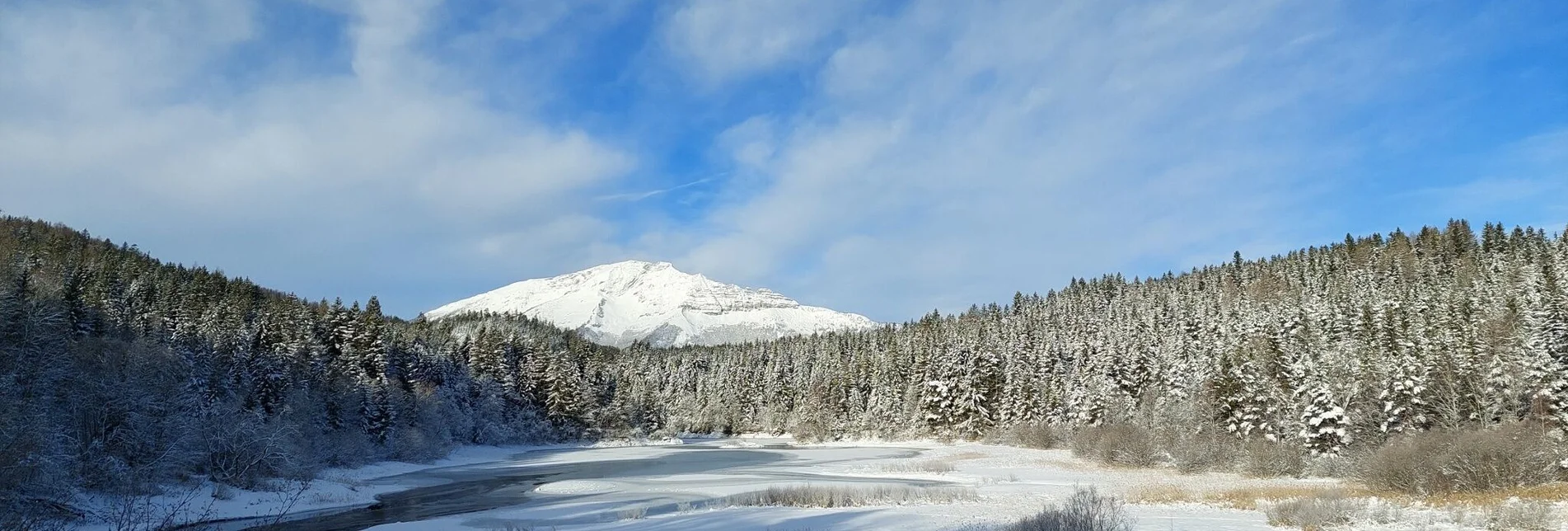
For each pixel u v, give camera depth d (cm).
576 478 5478
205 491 3647
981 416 9912
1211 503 2911
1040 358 10050
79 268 8125
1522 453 2800
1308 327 8094
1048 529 1900
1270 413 5609
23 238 9044
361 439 6444
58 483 2780
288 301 10506
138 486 3272
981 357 10281
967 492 3700
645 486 4656
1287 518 2250
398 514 3462
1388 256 13312
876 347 14650
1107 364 9081
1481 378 4784
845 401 12631
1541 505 2183
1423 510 2408
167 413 3988
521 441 10162
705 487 4575
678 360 19575
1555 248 10019
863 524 2583
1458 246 13150
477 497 4206
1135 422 7138
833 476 5469
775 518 2784
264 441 4228
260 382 6366
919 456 7662
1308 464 4588
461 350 11075
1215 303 12550
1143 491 3553
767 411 14788
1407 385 4728
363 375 7381
